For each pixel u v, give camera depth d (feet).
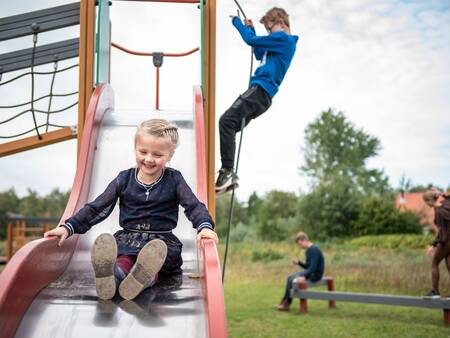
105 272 6.88
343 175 72.13
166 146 8.32
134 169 8.79
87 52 13.79
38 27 15.52
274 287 36.81
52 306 6.93
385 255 47.91
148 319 6.61
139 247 8.08
